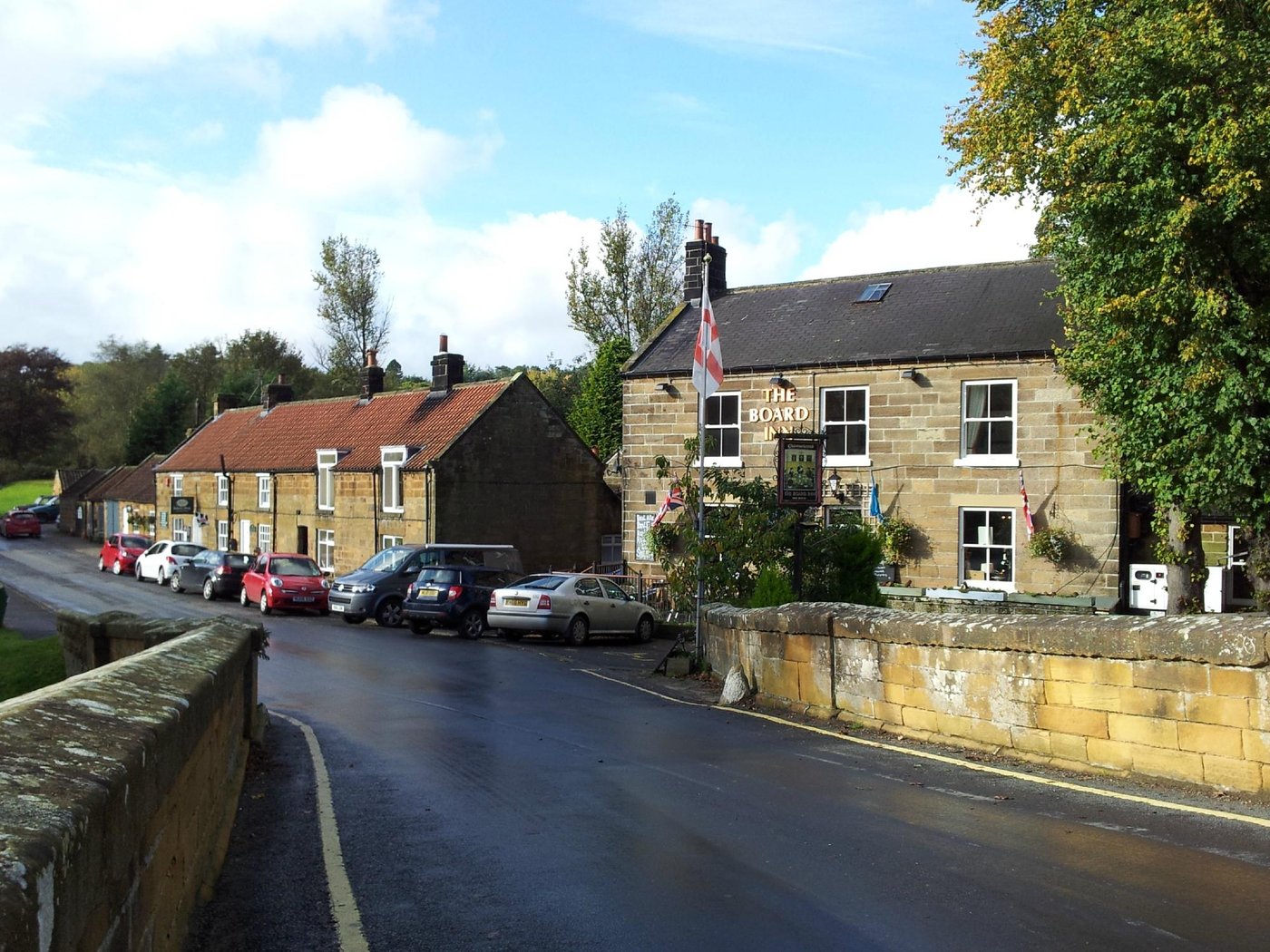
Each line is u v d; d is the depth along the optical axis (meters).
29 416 80.06
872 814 7.59
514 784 9.00
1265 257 14.65
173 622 12.09
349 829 7.59
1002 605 24.27
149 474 65.69
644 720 12.64
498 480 37.22
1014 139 17.78
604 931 5.40
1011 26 17.66
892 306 29.14
